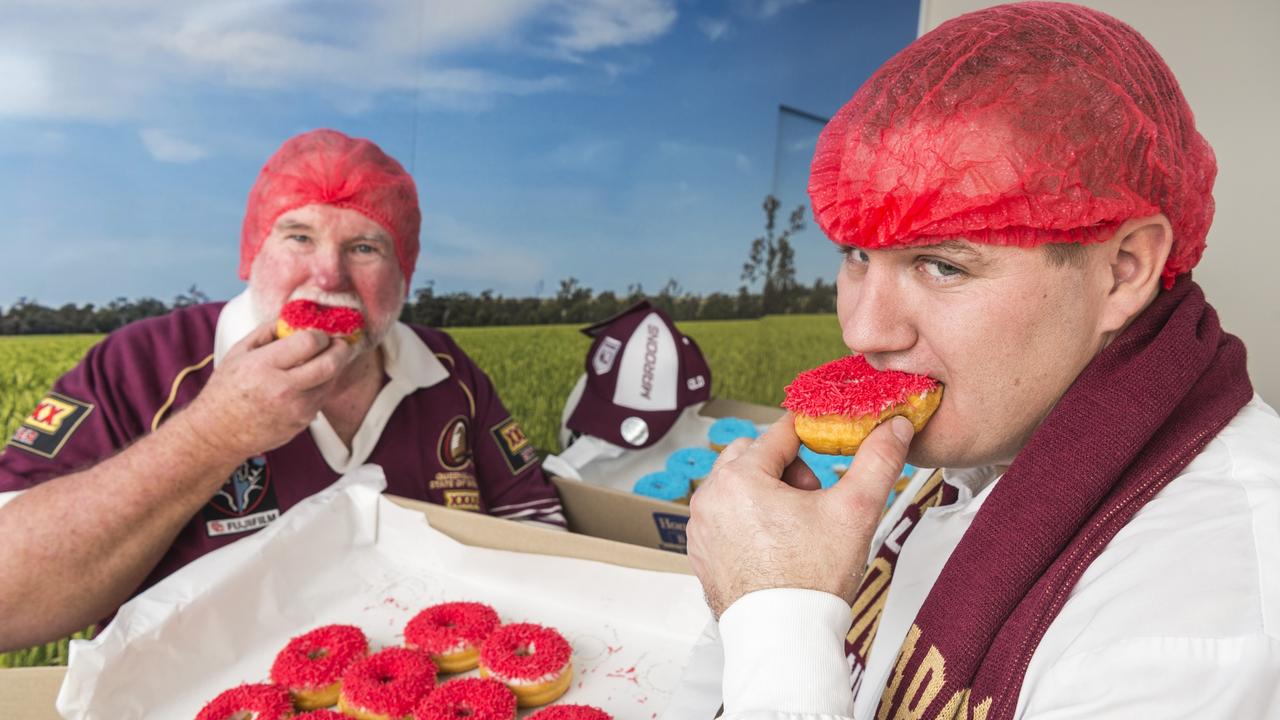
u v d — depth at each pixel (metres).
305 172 1.63
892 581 0.97
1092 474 0.68
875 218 0.68
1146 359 0.70
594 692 1.27
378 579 1.49
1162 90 0.68
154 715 1.15
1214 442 0.67
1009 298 0.67
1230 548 0.57
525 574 1.47
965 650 0.70
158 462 1.33
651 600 1.41
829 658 0.63
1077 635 0.59
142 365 1.70
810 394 0.77
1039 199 0.63
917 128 0.65
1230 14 1.45
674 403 2.47
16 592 1.26
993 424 0.72
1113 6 1.53
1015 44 0.66
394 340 1.89
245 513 1.64
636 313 2.56
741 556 0.69
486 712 1.18
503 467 2.06
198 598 1.22
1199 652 0.53
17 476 1.52
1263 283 1.50
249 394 1.34
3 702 1.12
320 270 1.64
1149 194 0.67
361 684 1.22
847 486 0.69
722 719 0.63
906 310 0.71
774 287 5.49
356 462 1.81
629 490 2.30
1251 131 1.47
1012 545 0.70
